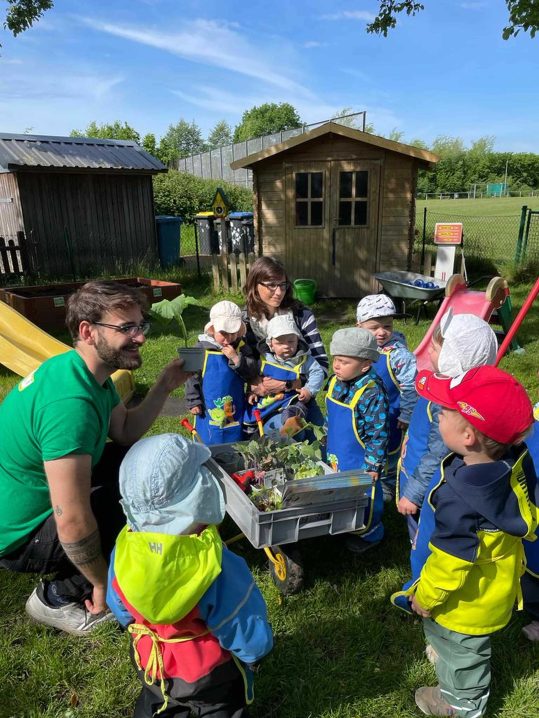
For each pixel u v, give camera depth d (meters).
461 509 1.91
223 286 12.05
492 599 2.04
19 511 2.48
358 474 2.67
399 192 11.01
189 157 43.34
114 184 14.48
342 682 2.51
